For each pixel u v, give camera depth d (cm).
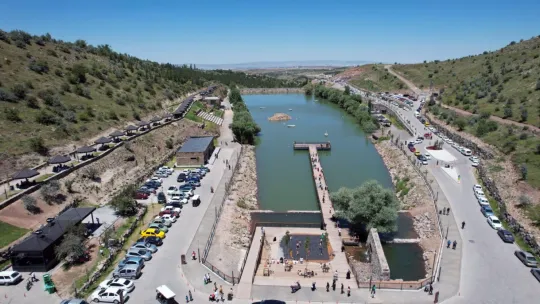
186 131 14600
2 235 6084
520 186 8412
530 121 12544
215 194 8800
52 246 5628
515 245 6366
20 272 5459
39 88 12338
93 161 9256
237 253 6384
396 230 7188
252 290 5178
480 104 16375
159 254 6053
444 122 16012
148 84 19250
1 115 9750
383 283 5269
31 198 6938
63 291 5019
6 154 8438
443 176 9869
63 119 11062
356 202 7131
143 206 7969
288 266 6112
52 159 8262
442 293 5072
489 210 7531
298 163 12644
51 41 18900
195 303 4850
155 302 4800
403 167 10962
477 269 5653
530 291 5119
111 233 6419
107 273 5500
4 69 12388
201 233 6806
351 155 13512
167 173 10131
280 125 19288
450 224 7144
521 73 17375
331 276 5759
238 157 12131
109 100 14562
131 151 10800
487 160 10725
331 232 7356
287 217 8306
